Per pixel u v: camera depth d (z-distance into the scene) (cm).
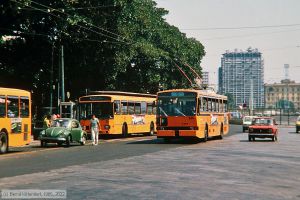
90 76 4666
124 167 1692
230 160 1966
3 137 2319
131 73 5669
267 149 2625
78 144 3188
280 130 6203
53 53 4300
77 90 4831
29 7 3597
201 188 1193
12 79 4456
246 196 1078
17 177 1405
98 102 3631
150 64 5688
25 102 2541
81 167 1694
